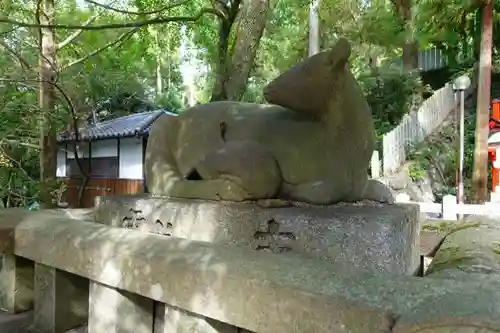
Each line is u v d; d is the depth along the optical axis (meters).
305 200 1.80
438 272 1.33
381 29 11.76
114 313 1.64
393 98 11.20
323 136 1.83
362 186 1.89
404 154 9.73
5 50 4.88
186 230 1.87
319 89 1.77
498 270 1.40
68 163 9.24
